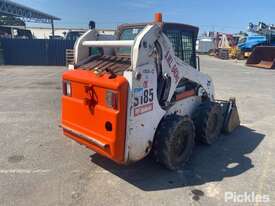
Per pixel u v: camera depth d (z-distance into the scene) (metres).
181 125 4.09
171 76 4.04
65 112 4.19
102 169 4.25
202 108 5.13
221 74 16.64
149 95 3.65
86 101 3.74
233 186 3.89
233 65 23.44
